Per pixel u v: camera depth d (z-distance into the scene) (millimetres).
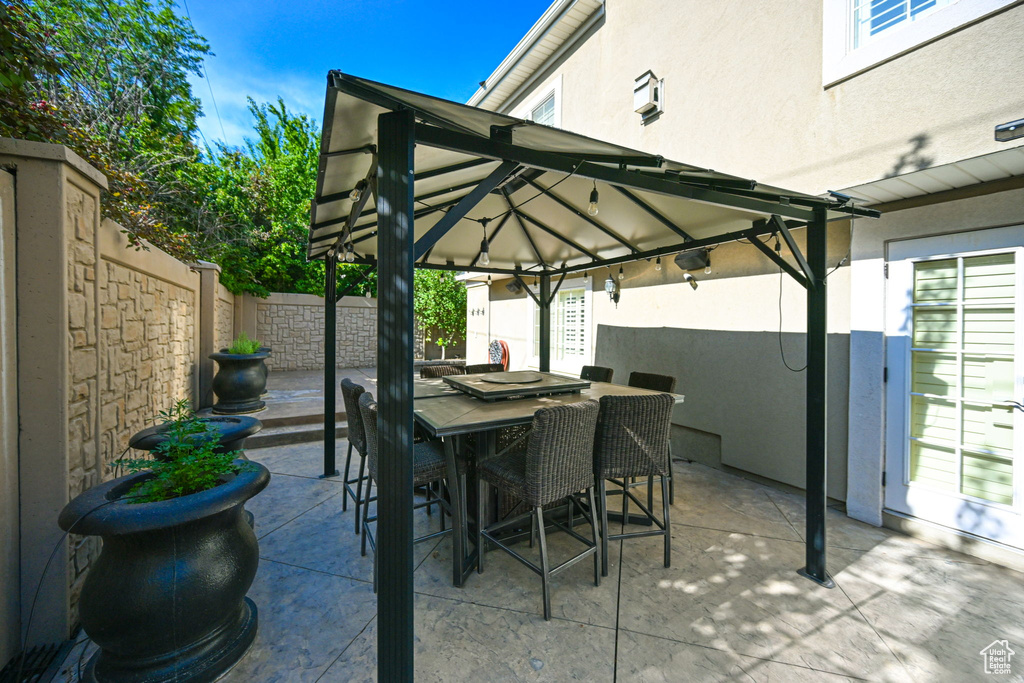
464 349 13914
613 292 5922
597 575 2562
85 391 2281
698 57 4453
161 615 1681
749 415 4297
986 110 2459
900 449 3236
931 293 3086
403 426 1583
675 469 4688
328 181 2424
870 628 2188
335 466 4582
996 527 2787
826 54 3312
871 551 2957
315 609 2334
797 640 2105
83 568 2238
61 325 2006
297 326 11766
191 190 7441
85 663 1896
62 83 4824
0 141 1874
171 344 4988
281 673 1892
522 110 7586
